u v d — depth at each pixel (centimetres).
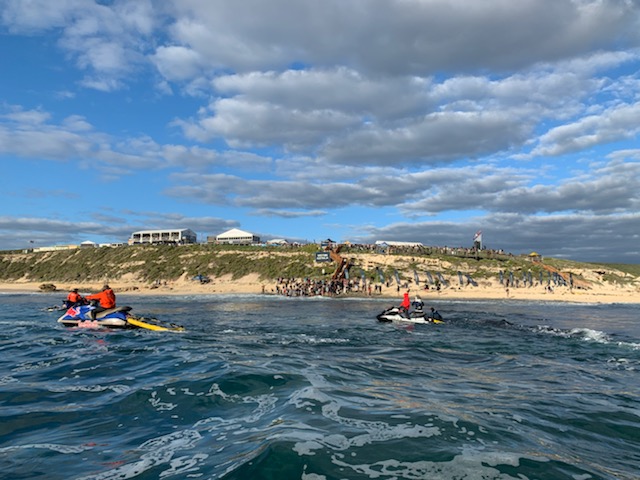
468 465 435
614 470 448
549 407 700
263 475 399
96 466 442
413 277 5866
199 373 860
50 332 1586
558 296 5259
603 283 6069
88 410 640
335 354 1205
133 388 756
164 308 3316
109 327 1700
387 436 512
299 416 586
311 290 5331
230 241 9175
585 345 1505
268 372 864
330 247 6819
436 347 1409
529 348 1420
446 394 770
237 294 5494
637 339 1711
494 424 585
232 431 535
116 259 7681
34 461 457
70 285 6825
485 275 5909
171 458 457
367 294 5272
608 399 767
